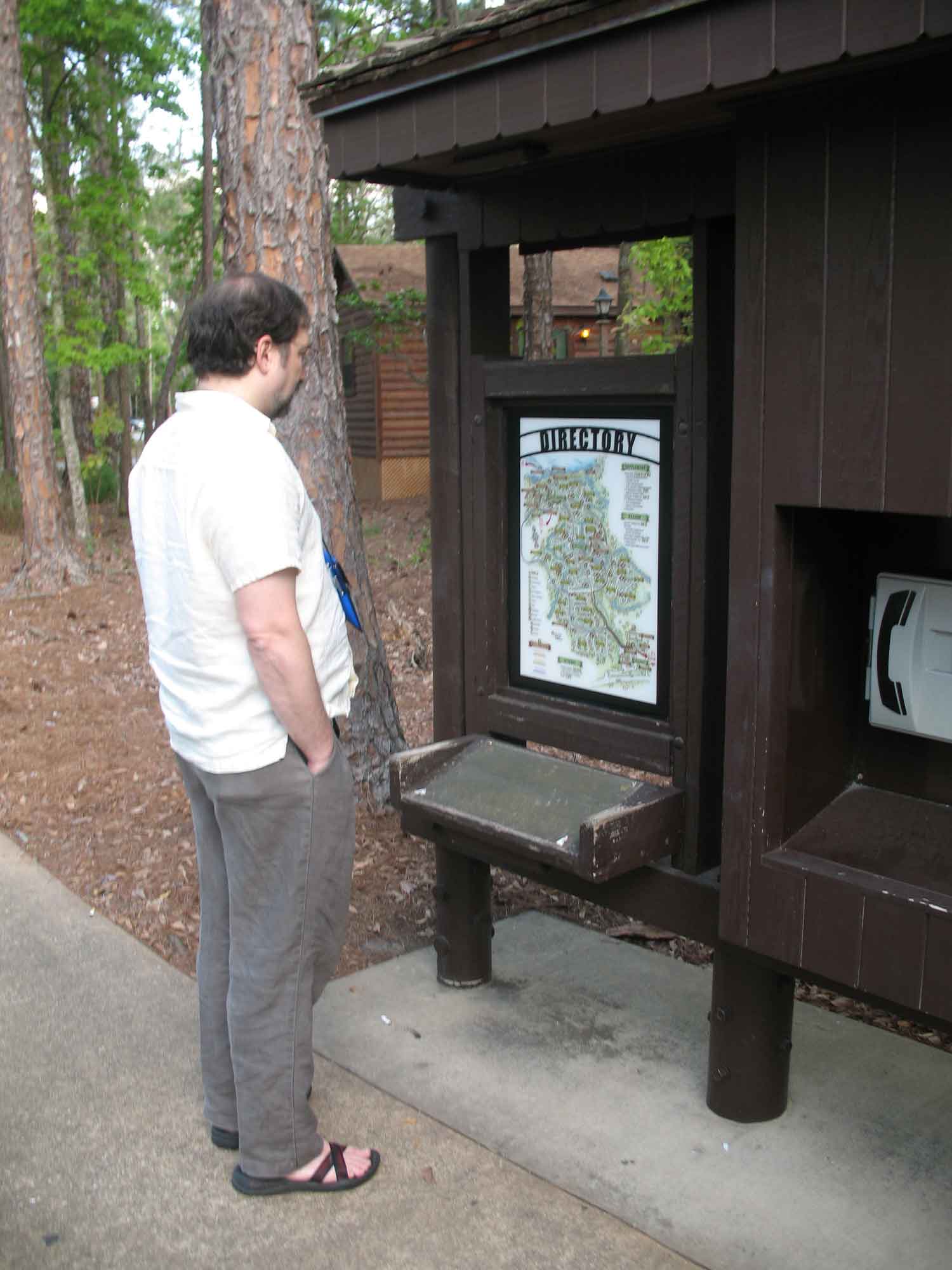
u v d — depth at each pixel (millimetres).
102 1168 2539
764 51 1889
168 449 2195
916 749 2520
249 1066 2367
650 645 2775
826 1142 2656
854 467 2139
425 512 16828
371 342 16672
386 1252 2273
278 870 2285
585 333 20219
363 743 4766
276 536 2082
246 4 4297
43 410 11023
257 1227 2344
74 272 15391
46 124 17109
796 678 2416
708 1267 2238
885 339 2062
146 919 3879
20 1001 3291
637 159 2574
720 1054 2711
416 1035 3135
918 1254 2287
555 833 2666
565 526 2920
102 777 5508
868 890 2219
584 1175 2525
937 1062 3020
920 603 2404
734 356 2494
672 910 2719
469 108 2393
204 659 2184
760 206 2201
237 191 4457
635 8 2014
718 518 2553
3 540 14164
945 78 1913
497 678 3156
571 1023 3203
